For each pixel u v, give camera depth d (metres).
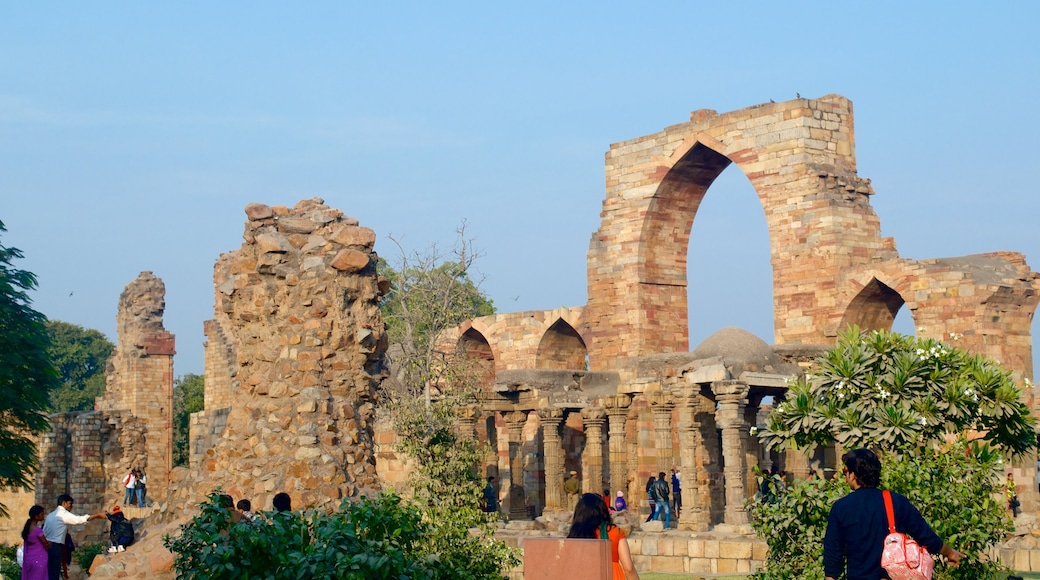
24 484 34.78
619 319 51.06
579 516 13.00
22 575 20.75
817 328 44.81
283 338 19.89
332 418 19.45
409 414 32.44
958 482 16.94
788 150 46.19
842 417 19.45
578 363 59.06
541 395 45.97
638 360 45.75
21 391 34.16
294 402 19.39
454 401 36.34
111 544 28.52
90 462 50.12
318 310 19.97
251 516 15.52
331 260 20.36
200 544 13.76
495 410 46.53
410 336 43.88
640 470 46.19
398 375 43.03
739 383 36.16
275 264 20.30
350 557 13.27
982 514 16.80
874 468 11.54
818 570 16.41
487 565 19.34
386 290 21.23
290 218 20.75
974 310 40.78
